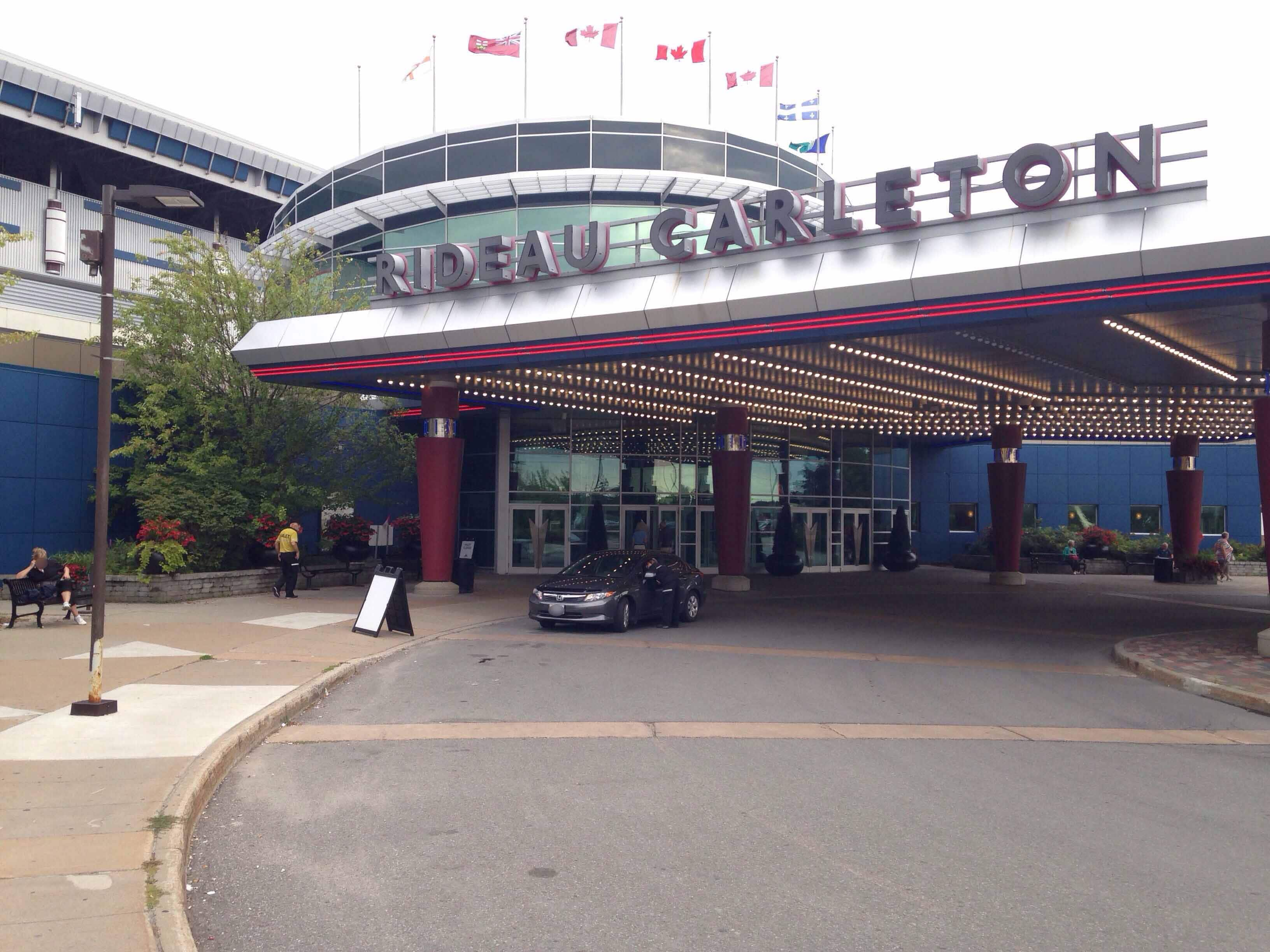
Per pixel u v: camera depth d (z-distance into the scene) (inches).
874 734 406.3
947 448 1868.8
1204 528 1819.6
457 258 798.5
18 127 1863.9
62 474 918.4
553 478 1333.7
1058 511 1829.5
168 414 945.5
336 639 636.7
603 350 756.0
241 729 366.9
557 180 1235.9
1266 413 640.4
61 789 285.3
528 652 625.9
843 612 912.9
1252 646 660.7
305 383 953.5
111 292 399.5
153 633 631.2
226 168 2150.6
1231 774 346.6
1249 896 227.8
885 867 244.1
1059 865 247.3
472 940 200.1
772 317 676.1
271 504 945.5
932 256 614.9
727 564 1135.6
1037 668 599.2
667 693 487.8
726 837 266.7
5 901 203.8
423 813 286.5
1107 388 1077.1
